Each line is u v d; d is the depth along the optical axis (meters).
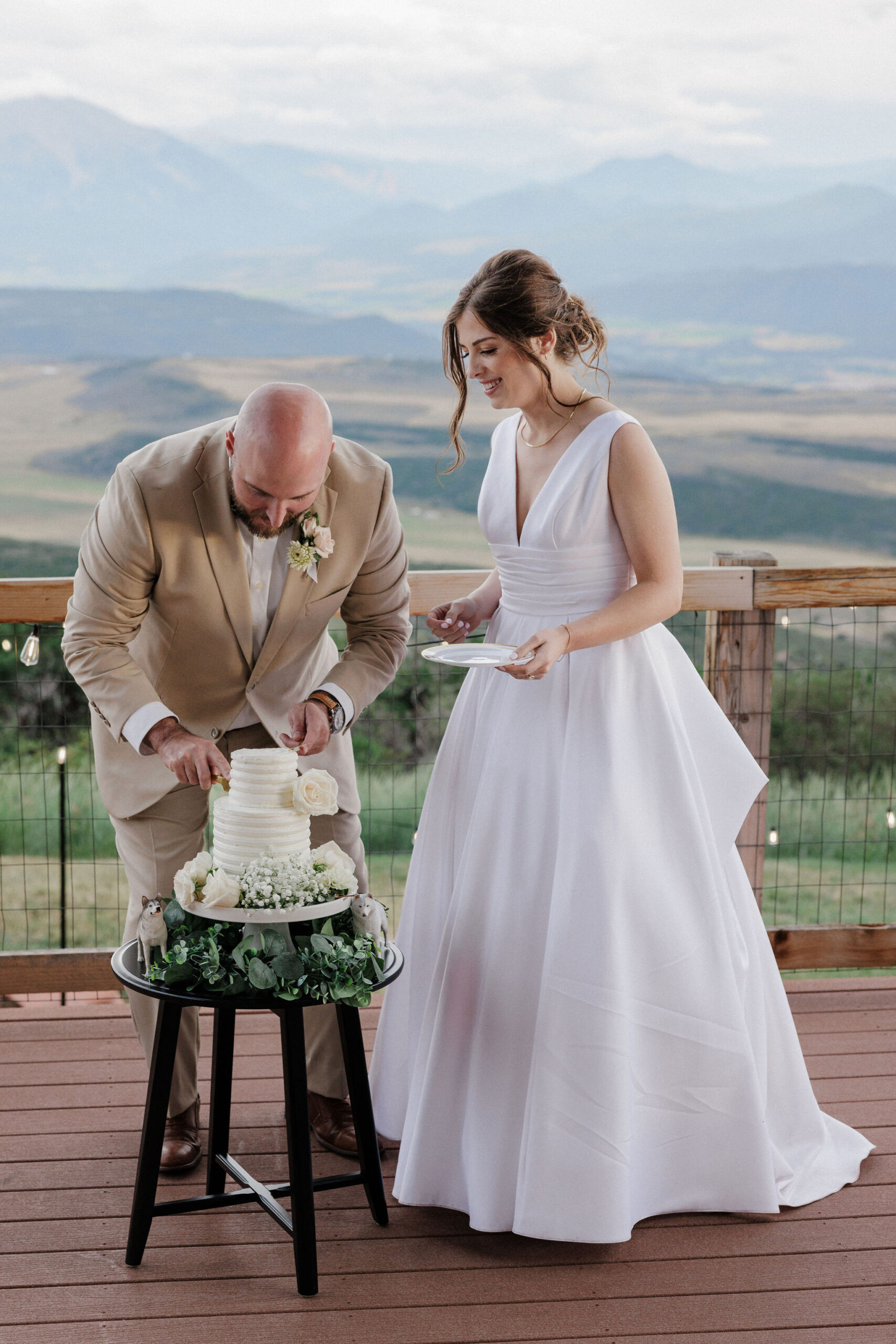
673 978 2.19
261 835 1.98
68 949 3.18
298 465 2.00
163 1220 2.27
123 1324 1.97
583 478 2.20
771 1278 2.11
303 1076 1.99
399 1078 2.52
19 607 2.91
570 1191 2.10
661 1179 2.26
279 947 1.90
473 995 2.23
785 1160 2.39
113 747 2.37
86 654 2.24
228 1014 2.23
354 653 2.44
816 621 3.25
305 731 2.23
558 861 2.13
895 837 5.72
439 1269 2.13
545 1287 2.08
